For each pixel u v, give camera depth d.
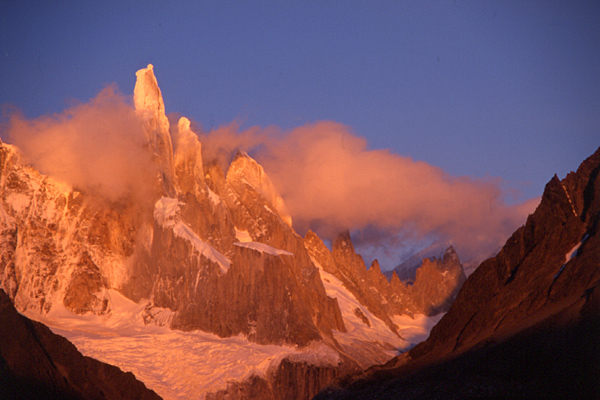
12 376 150.75
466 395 116.69
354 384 152.38
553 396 107.38
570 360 111.50
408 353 155.25
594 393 104.38
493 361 121.62
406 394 130.62
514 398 110.94
